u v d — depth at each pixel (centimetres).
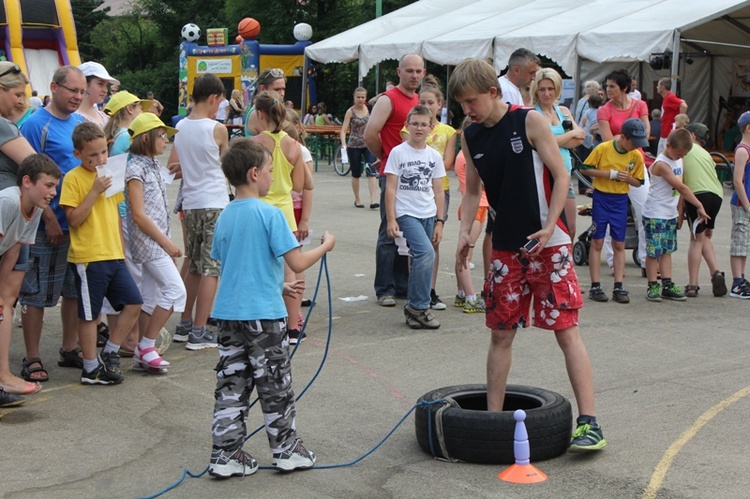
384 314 809
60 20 3181
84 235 582
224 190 692
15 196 525
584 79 2548
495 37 2052
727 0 1855
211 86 685
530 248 453
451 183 1916
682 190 848
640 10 1972
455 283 953
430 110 771
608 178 832
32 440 499
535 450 457
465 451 459
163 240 618
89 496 426
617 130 1053
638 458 467
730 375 622
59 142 605
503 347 484
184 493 429
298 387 599
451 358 668
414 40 2273
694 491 423
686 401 564
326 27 4362
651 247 857
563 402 477
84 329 592
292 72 3450
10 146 553
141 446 493
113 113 649
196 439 504
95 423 528
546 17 2148
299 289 484
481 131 473
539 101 770
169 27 5641
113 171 584
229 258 444
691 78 2466
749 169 877
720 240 1241
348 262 1063
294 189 718
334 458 476
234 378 448
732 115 2397
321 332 746
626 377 619
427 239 751
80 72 611
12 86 555
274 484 441
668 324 774
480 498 419
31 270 592
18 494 427
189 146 678
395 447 491
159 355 665
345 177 2205
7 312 564
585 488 428
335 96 4141
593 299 864
